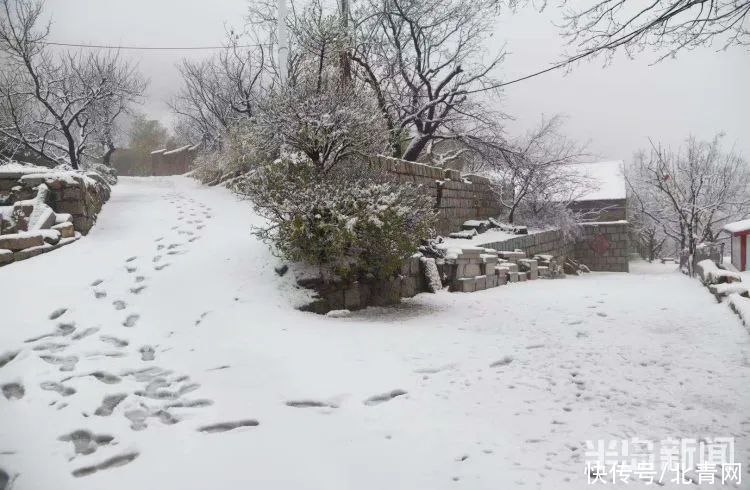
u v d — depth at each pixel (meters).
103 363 5.24
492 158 19.45
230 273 8.22
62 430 3.84
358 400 4.33
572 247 26.28
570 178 22.91
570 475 3.07
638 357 5.41
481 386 4.65
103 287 7.68
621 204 27.03
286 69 12.42
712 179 24.64
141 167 34.94
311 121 9.12
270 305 7.36
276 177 8.49
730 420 3.77
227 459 3.37
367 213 7.82
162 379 4.92
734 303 7.38
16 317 6.46
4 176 10.12
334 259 7.89
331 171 9.49
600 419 3.88
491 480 3.04
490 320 7.62
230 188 16.61
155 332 6.26
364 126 9.72
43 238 9.14
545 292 10.85
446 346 5.96
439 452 3.41
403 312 8.39
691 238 22.23
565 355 5.56
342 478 3.11
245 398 4.39
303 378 4.79
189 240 10.07
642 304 8.69
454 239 15.41
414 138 18.73
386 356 5.53
